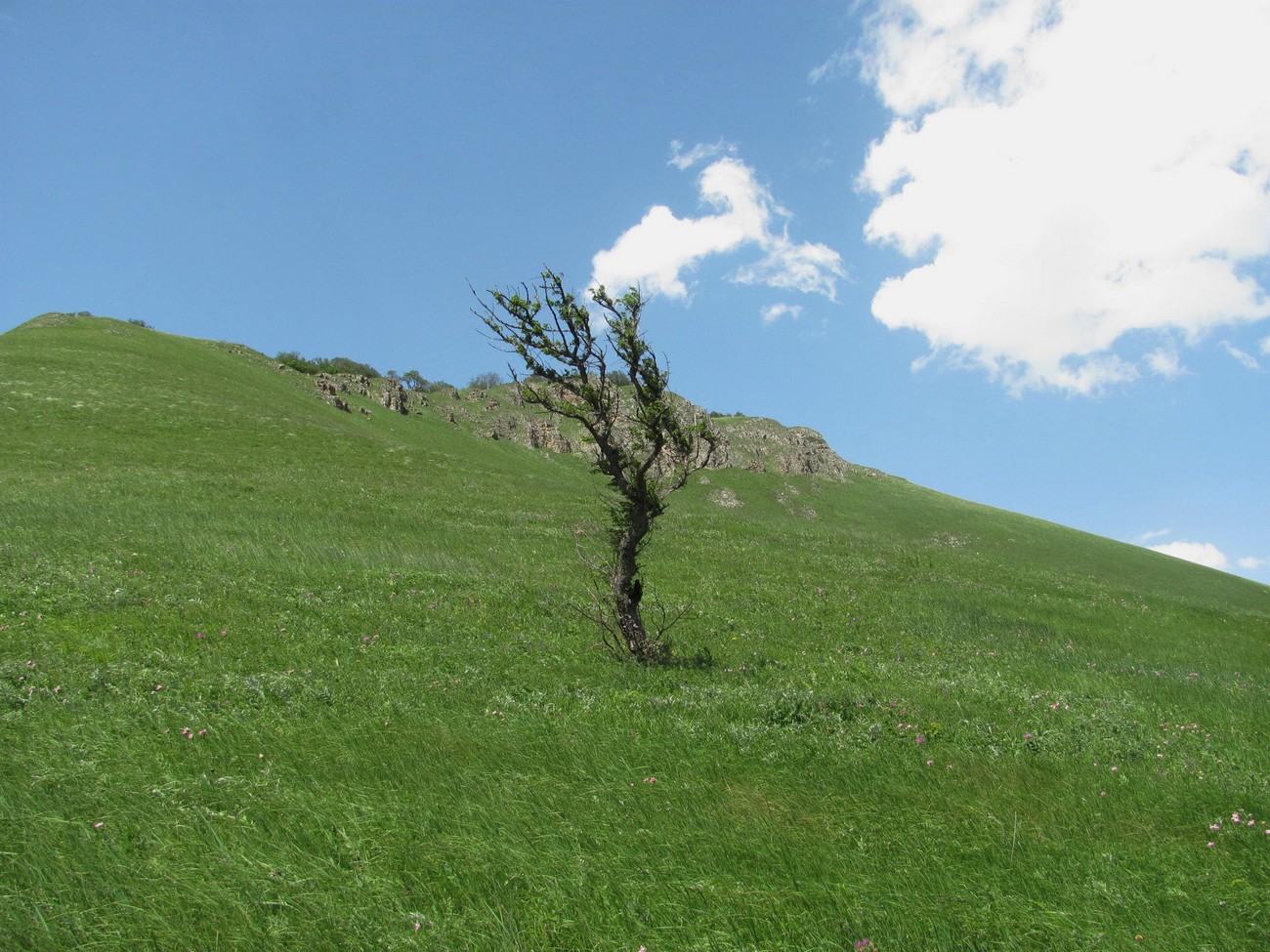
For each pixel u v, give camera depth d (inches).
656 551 1285.7
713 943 233.5
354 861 266.7
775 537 1601.9
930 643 868.0
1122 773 414.9
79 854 253.8
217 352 3612.2
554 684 526.9
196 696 435.2
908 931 242.7
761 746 422.9
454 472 1961.1
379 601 733.9
